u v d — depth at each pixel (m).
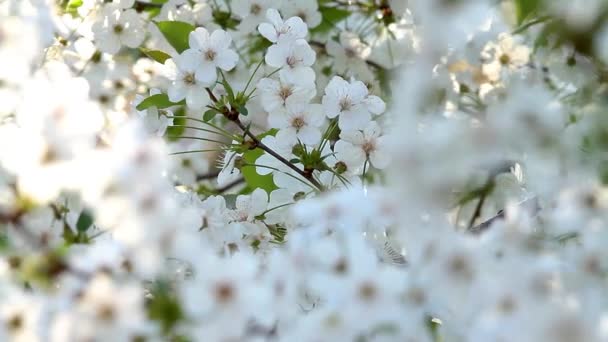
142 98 1.26
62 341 1.04
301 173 1.22
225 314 1.04
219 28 1.27
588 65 1.12
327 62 1.34
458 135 1.03
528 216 1.08
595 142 1.06
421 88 1.04
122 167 1.05
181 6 1.34
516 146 1.04
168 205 1.06
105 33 1.29
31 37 1.12
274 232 1.23
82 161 1.05
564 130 1.05
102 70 1.29
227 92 1.22
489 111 1.04
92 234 1.12
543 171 1.06
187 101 1.22
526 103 1.03
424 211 1.04
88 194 1.05
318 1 1.36
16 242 1.06
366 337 1.05
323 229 1.06
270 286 1.05
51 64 1.19
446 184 1.03
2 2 1.18
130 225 1.05
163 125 1.25
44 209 1.08
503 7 1.17
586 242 1.05
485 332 1.03
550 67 1.16
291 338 1.05
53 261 1.05
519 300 1.03
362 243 1.05
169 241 1.06
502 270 1.03
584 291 1.04
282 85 1.22
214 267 1.04
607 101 1.11
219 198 1.21
